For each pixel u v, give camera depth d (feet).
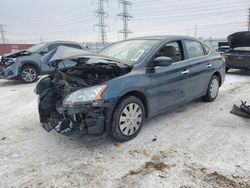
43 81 13.32
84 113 10.43
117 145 11.41
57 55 11.55
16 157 10.52
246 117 14.82
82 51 11.82
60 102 12.05
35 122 14.84
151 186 8.41
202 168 9.41
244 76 31.30
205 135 12.34
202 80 16.35
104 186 8.48
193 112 15.88
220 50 34.45
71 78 11.69
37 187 8.51
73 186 8.52
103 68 11.62
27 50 31.37
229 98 19.47
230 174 9.00
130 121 11.69
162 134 12.53
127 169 9.46
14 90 25.02
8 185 8.64
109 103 10.55
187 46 15.30
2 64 28.53
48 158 10.38
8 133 13.16
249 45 30.89
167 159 10.11
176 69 13.78
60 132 10.93
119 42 15.74
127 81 11.25
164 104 13.42
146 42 14.01
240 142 11.50
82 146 11.39
